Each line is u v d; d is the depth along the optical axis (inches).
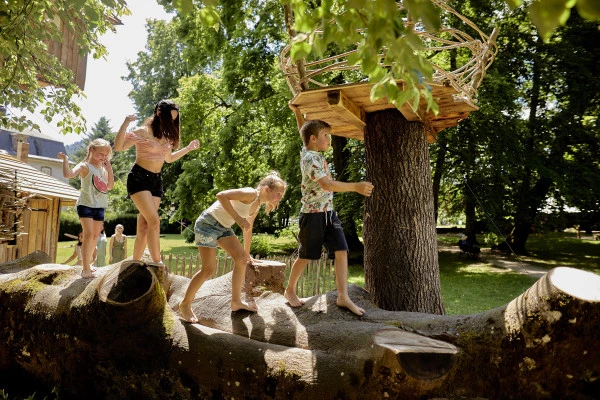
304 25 80.0
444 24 597.9
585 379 98.7
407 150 199.8
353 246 863.7
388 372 106.4
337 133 236.5
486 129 636.7
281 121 673.6
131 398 143.8
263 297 164.4
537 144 747.4
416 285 193.6
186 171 843.4
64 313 156.1
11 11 197.5
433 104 86.6
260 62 633.6
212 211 150.6
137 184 158.9
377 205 201.9
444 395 106.0
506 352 104.8
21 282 184.2
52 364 161.3
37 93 266.5
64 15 222.1
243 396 123.0
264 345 129.0
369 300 156.7
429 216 201.2
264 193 151.8
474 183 684.7
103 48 260.7
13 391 175.0
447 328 119.0
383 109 202.5
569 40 689.6
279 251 929.5
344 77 633.6
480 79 192.1
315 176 141.9
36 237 447.8
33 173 474.3
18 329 171.3
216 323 152.6
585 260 743.1
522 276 595.5
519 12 643.5
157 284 146.9
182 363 133.6
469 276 601.3
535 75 703.7
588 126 725.3
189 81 809.5
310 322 139.8
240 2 384.8
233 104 794.2
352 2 68.7
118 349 143.3
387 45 72.9
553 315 98.3
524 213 780.0
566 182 709.9
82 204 185.8
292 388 115.6
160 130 161.8
